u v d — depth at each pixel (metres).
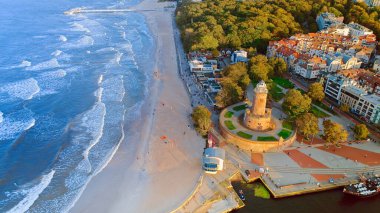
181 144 132.00
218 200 103.75
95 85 186.38
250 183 112.69
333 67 183.50
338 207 104.44
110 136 140.00
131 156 126.25
